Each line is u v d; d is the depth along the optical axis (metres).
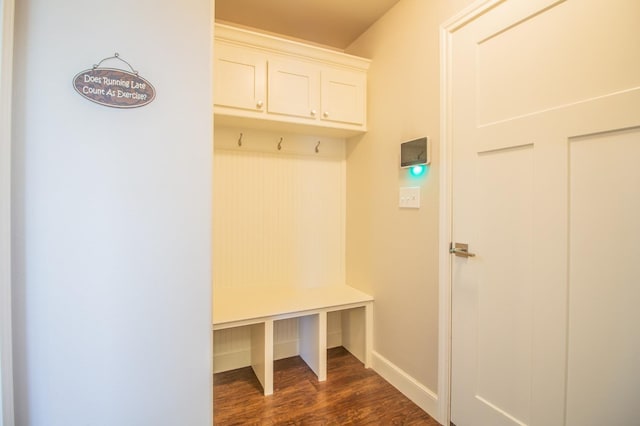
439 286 1.71
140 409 1.27
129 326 1.24
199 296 1.35
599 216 1.11
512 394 1.38
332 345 2.61
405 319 1.96
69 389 1.17
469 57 1.56
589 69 1.12
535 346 1.30
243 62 1.92
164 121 1.27
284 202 2.41
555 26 1.22
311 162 2.50
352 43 2.50
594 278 1.13
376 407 1.84
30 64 1.09
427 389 1.79
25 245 1.10
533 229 1.30
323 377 2.12
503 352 1.42
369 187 2.31
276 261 2.40
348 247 2.57
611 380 1.08
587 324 1.15
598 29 1.10
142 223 1.25
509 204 1.39
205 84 1.33
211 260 1.36
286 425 1.68
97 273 1.19
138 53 1.23
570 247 1.19
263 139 2.33
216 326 1.80
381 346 2.19
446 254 1.67
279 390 2.00
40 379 1.13
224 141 2.21
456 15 1.60
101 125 1.18
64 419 1.16
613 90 1.07
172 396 1.31
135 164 1.23
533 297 1.30
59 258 1.14
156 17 1.26
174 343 1.31
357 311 2.40
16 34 1.08
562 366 1.21
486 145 1.48
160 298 1.28
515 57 1.36
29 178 1.10
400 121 1.99
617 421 1.07
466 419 1.59
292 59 2.05
